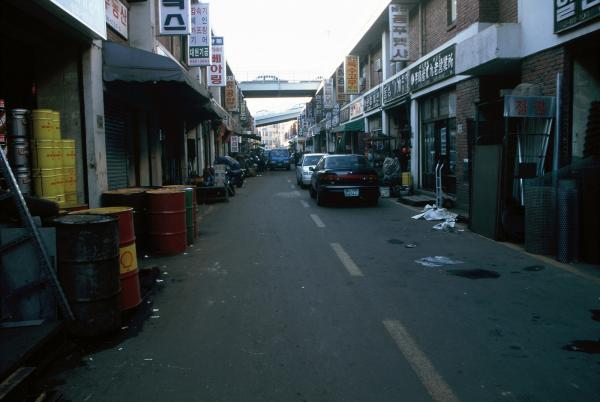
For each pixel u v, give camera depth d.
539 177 7.85
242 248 8.57
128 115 12.52
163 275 6.80
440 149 16.03
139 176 13.91
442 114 15.56
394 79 20.17
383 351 4.10
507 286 5.99
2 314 4.34
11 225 4.45
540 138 9.08
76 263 4.36
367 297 5.62
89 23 7.77
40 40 7.89
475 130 10.18
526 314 4.97
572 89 8.63
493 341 4.29
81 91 8.76
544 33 9.19
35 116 6.57
